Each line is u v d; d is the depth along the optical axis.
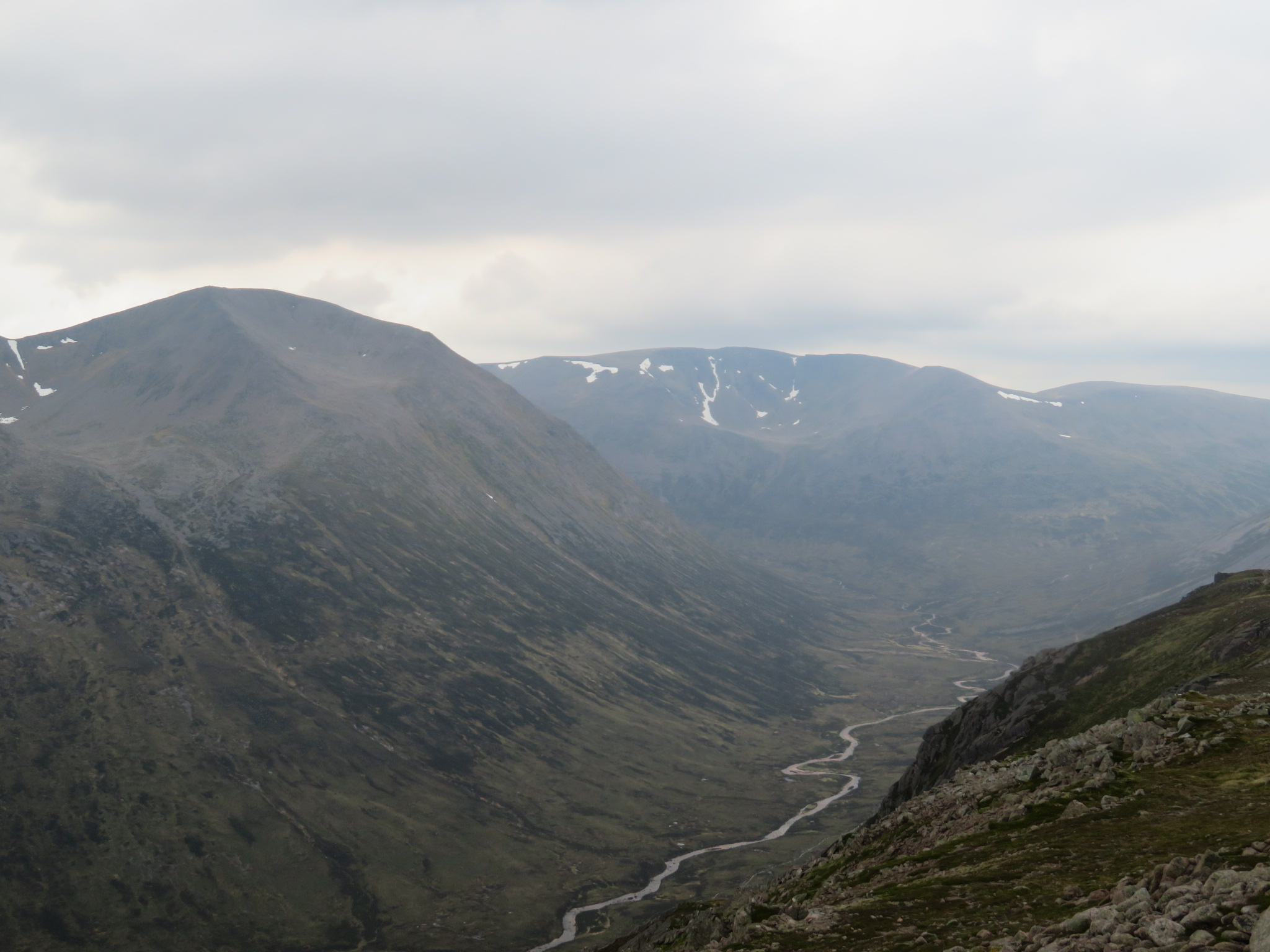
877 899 32.44
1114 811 36.03
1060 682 119.19
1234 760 38.97
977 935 24.64
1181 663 101.75
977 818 46.16
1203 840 28.64
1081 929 20.72
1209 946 16.27
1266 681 59.75
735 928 34.97
